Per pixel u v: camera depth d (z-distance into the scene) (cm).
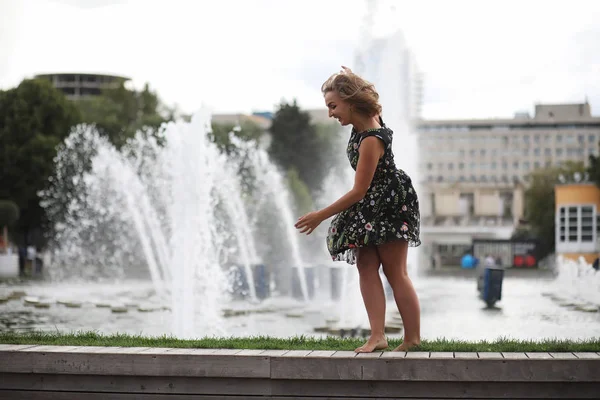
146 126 7281
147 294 3006
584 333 1577
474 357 673
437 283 4278
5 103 6016
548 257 6638
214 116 13662
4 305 2394
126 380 716
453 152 15862
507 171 15775
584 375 654
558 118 15738
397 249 733
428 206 13850
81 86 16638
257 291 2667
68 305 2366
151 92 9556
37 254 5609
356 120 744
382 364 677
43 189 5872
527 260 6481
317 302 2556
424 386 676
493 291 2389
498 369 664
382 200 724
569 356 675
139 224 3612
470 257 6425
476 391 670
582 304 2434
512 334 1564
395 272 741
